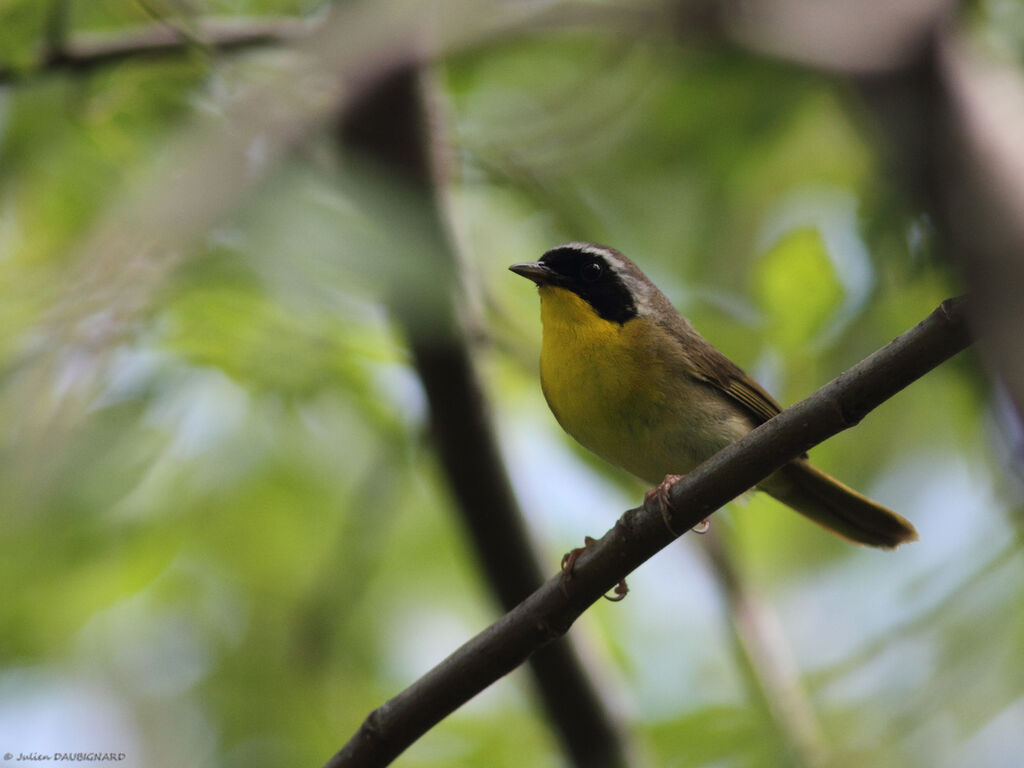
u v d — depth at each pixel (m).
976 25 10.04
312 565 12.84
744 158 12.17
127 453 8.21
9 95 10.14
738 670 10.94
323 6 11.12
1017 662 6.48
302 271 6.29
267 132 6.19
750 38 6.96
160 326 8.87
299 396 10.63
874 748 6.55
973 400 10.74
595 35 12.05
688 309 12.58
